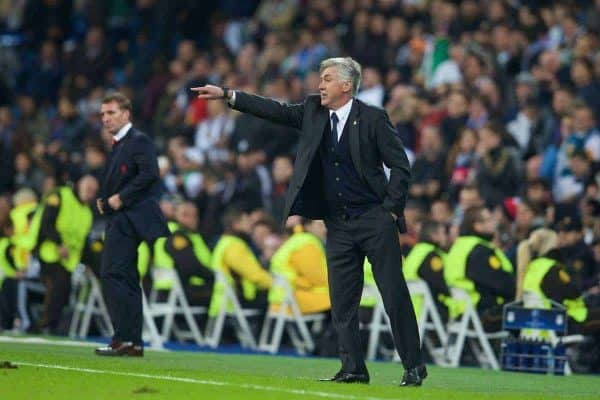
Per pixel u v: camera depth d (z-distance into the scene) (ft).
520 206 157.89
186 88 234.79
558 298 146.00
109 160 129.70
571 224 161.89
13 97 278.46
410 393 96.53
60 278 174.91
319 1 239.09
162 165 189.26
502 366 143.13
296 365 133.08
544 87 196.44
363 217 102.89
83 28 292.81
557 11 205.57
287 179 198.39
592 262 160.86
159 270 171.42
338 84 102.12
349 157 102.27
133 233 128.36
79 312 179.83
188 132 228.84
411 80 215.51
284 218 103.14
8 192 229.45
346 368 104.01
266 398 88.89
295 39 234.17
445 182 186.50
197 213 187.93
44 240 174.81
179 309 170.60
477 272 149.28
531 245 148.66
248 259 171.01
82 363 115.24
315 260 165.68
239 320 170.60
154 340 165.68
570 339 146.10
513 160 179.63
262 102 103.65
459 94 194.18
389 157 102.17
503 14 211.41
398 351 103.71
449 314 155.43
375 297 158.71
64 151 208.44
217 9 269.64
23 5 305.12
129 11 289.12
